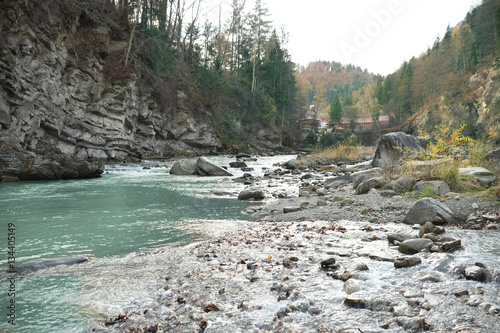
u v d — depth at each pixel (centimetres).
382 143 1600
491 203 652
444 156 954
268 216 796
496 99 4703
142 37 3253
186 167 1916
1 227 655
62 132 2091
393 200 809
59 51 2109
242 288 344
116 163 2523
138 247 530
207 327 262
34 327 274
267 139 5653
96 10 2764
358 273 355
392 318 258
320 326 252
